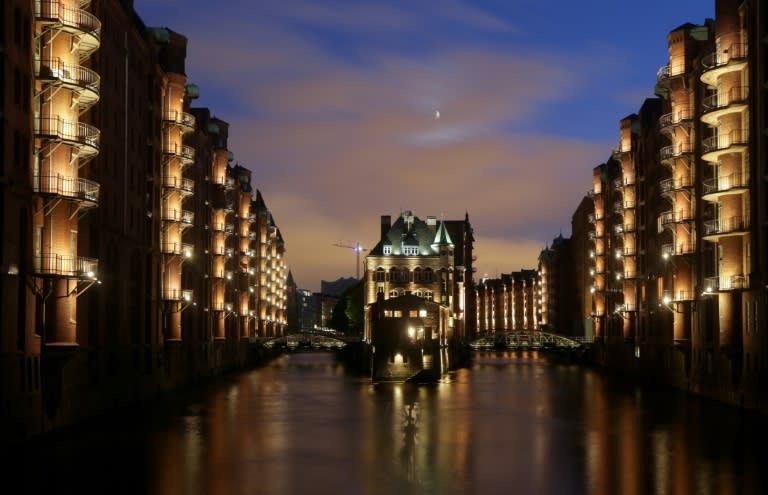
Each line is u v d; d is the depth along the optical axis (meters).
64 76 48.78
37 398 47.09
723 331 62.97
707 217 71.38
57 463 41.38
